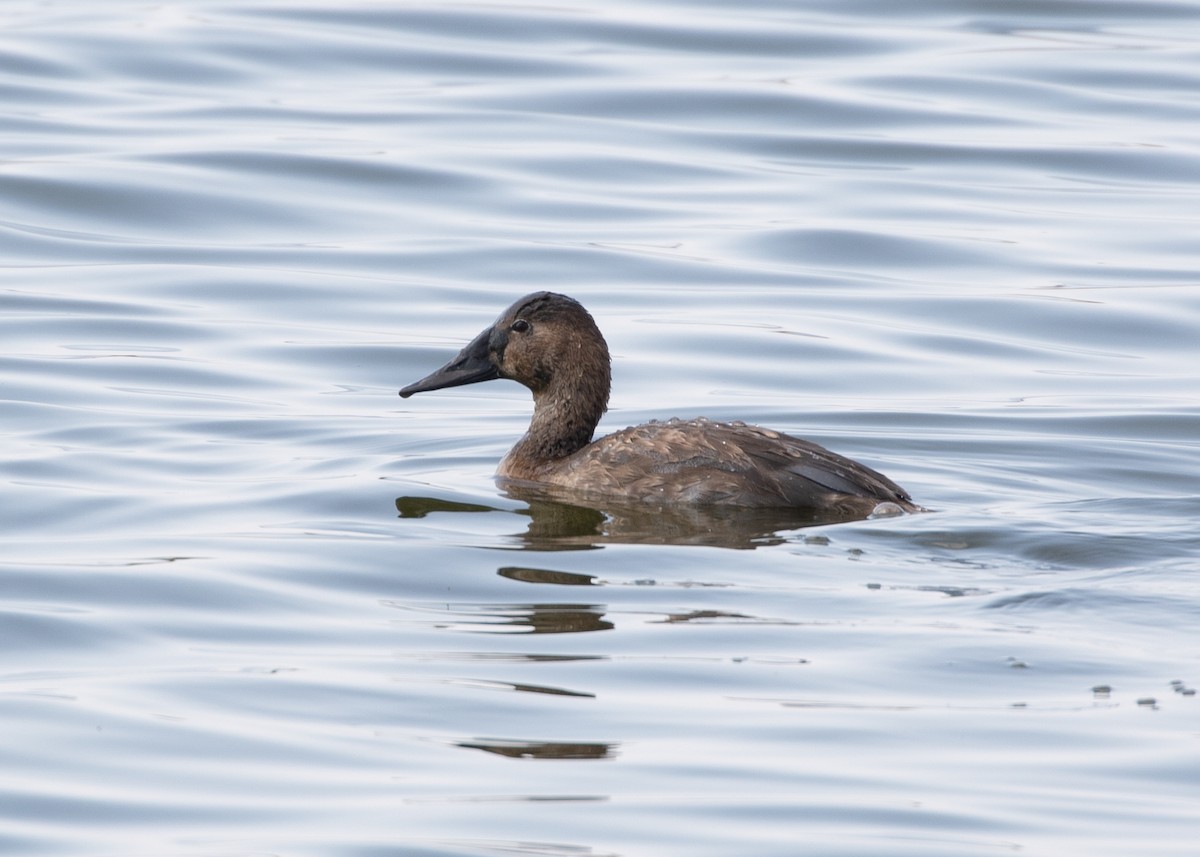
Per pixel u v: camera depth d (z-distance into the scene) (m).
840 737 9.39
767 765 9.05
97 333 20.20
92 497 14.42
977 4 32.88
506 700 9.90
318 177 25.09
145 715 9.70
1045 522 13.46
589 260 22.69
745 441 14.23
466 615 11.34
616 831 8.34
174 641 10.91
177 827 8.43
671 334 20.47
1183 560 12.43
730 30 31.42
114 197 24.22
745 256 22.95
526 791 8.78
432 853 8.16
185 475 15.29
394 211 24.23
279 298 21.58
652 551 12.70
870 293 21.88
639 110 27.83
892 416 17.75
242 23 31.50
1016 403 18.25
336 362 19.64
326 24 31.55
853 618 11.20
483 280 22.16
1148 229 23.89
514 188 24.97
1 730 9.49
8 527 13.53
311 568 12.34
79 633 11.05
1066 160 26.06
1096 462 16.12
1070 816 8.49
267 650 10.73
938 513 13.73
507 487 14.88
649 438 14.58
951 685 10.09
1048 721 9.56
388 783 8.89
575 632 10.98
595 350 15.59
